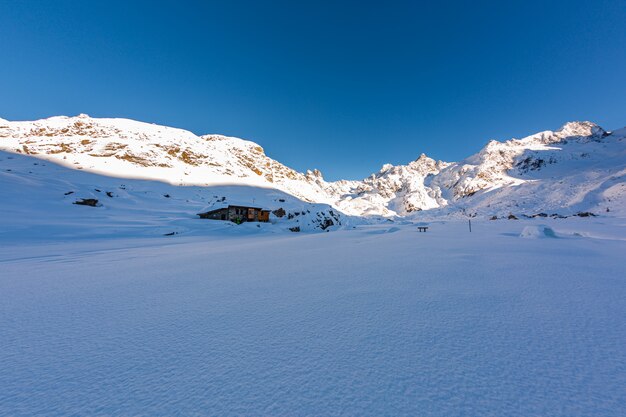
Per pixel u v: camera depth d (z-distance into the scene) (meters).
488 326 2.94
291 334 2.84
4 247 14.22
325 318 3.28
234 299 4.21
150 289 4.95
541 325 2.94
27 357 2.49
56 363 2.37
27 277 6.21
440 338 2.66
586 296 4.03
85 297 4.47
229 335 2.86
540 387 1.88
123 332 3.01
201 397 1.88
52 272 6.83
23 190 40.81
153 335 2.91
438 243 12.76
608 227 24.11
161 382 2.06
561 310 3.42
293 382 2.01
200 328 3.07
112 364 2.33
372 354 2.37
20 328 3.17
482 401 1.77
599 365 2.11
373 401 1.79
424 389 1.89
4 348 2.67
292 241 15.95
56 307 3.96
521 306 3.59
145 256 9.93
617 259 7.59
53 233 20.53
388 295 4.20
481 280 5.16
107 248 13.50
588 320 3.07
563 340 2.56
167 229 25.14
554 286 4.65
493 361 2.20
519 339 2.60
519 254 8.67
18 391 1.99
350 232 23.92
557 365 2.12
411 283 4.98
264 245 13.82
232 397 1.87
